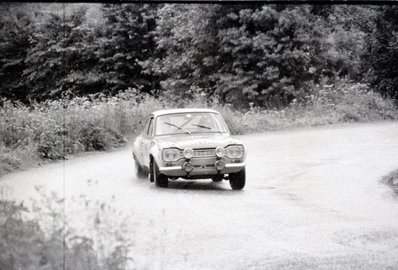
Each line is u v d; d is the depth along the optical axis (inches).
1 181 550.6
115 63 1931.6
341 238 335.3
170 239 329.4
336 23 1729.8
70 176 603.2
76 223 272.5
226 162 508.7
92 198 457.1
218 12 1606.8
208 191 510.0
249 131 1165.1
